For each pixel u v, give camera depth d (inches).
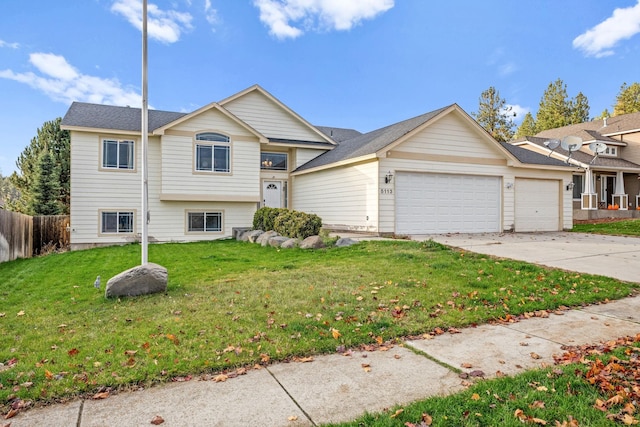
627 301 236.2
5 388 131.3
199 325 189.6
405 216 548.1
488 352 162.6
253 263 364.2
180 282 284.5
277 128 783.7
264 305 220.5
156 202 625.6
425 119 567.2
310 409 119.7
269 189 767.7
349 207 591.2
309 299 231.0
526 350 164.4
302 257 384.5
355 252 392.2
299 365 151.4
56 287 287.1
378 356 159.6
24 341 173.0
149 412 118.3
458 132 581.9
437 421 109.6
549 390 125.6
